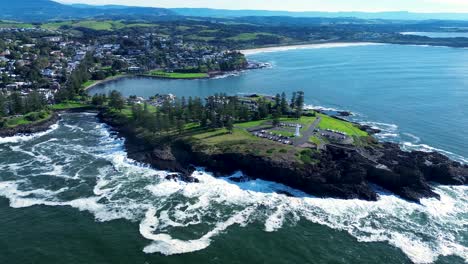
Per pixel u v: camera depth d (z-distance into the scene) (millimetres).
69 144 168000
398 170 126938
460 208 114125
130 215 108312
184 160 146625
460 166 138125
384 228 103688
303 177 125125
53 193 120688
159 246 94125
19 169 139125
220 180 131750
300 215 109562
